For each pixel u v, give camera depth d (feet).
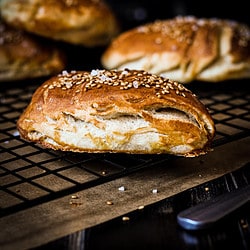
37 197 1.43
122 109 1.52
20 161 1.65
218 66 2.13
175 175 1.59
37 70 2.24
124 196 1.50
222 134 1.73
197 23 2.22
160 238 1.33
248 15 2.97
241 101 2.07
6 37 2.22
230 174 1.56
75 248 1.31
